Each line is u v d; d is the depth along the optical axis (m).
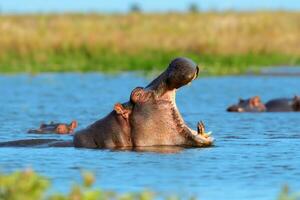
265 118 69.69
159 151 47.47
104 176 40.31
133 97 49.03
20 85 108.06
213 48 149.50
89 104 83.25
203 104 83.62
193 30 165.50
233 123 65.62
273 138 55.19
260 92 97.81
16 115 73.19
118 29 162.75
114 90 99.88
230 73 128.62
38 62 139.25
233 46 151.50
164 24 171.38
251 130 60.44
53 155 46.88
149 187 37.69
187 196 35.84
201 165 43.22
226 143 52.03
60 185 38.12
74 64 138.50
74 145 50.50
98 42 148.25
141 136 48.97
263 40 156.62
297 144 51.84
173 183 38.69
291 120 67.94
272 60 149.25
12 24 159.50
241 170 41.97
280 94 95.44
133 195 31.62
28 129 62.56
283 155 46.91
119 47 147.62
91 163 43.94
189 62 47.38
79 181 39.00
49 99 89.00
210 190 37.22
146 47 148.88
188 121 67.38
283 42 160.12
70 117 71.31
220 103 84.75
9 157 46.44
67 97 91.25
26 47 144.62
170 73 47.81
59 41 147.38
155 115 48.88
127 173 41.03
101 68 136.62
